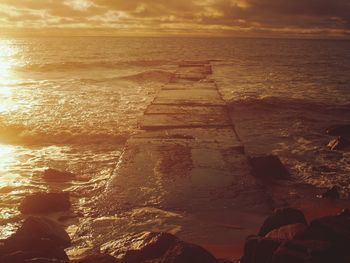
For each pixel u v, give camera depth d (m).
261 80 29.75
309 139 14.43
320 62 52.06
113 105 19.19
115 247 6.07
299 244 4.65
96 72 36.41
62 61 46.72
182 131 13.55
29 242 5.87
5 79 30.08
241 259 5.23
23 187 9.66
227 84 27.06
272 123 16.61
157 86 26.59
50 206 8.22
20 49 76.38
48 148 13.04
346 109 19.25
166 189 8.82
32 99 20.53
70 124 15.39
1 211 8.26
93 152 12.62
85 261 5.23
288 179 10.52
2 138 14.08
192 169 9.92
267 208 8.08
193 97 20.42
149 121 14.99
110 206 8.14
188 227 7.28
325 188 10.01
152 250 5.64
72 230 7.35
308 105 19.58
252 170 9.95
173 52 68.62
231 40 154.75
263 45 109.56
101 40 139.25
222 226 7.34
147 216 7.68
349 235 4.70
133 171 9.80
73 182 10.02
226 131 13.56
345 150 13.16
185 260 5.01
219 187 8.94
